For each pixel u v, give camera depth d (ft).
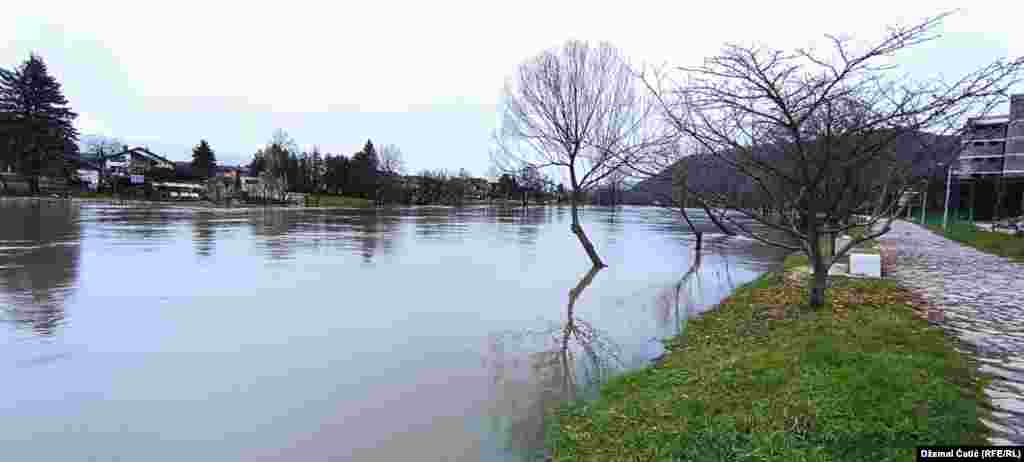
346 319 26.53
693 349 21.07
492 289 36.01
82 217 96.78
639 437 12.16
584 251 62.03
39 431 14.12
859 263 34.55
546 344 23.02
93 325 24.41
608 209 280.10
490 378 18.58
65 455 12.89
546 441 13.53
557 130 50.19
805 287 30.07
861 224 24.63
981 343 17.54
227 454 13.00
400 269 43.98
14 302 28.58
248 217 112.06
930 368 13.96
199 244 57.52
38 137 174.09
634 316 28.68
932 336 17.99
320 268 43.09
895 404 11.57
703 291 36.65
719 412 12.62
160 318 25.90
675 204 26.99
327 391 17.13
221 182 208.54
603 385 17.54
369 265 45.73
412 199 269.03
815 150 19.39
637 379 17.15
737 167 20.85
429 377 18.61
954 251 54.44
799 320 21.36
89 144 282.77
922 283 31.58
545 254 57.93
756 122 18.72
